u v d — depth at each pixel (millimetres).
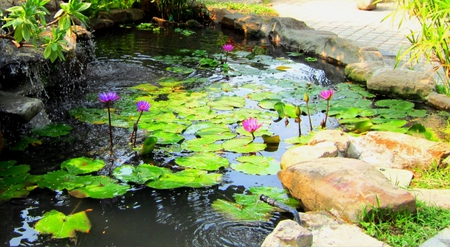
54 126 3754
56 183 2875
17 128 3598
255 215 2648
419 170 3092
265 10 9531
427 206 2535
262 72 5645
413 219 2402
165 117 4012
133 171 3055
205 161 3229
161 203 2766
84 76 4863
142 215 2639
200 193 2889
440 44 3873
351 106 4461
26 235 2414
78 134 3652
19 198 2750
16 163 3182
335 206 2527
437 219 2398
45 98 4273
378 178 2609
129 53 6266
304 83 5230
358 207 2434
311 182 2693
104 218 2600
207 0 10539
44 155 3307
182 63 5848
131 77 5164
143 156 3332
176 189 2928
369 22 8531
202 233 2482
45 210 2646
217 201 2793
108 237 2428
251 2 10547
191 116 4062
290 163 3086
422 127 3619
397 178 2930
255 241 2424
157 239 2424
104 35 7426
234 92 4828
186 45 6934
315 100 4652
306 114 4250
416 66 5461
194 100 4473
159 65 5715
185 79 5148
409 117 4262
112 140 3568
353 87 5125
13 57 3914
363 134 3754
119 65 5613
